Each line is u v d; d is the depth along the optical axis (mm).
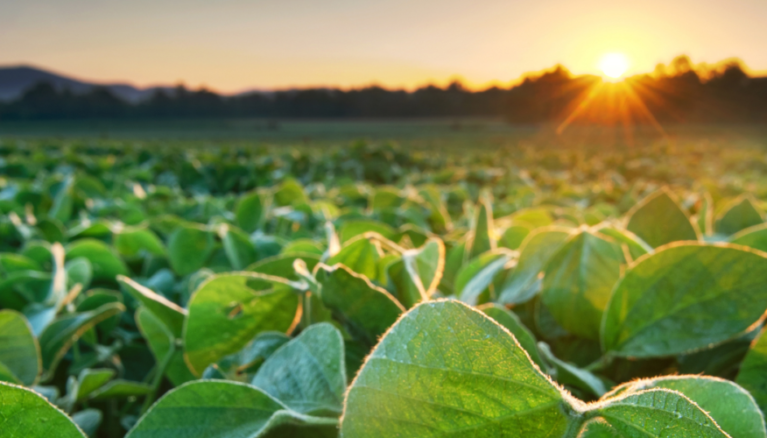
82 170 2242
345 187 1460
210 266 769
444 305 200
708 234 755
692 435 170
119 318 641
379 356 205
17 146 3617
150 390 449
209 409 267
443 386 196
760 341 328
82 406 501
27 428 221
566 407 188
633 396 184
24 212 1181
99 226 934
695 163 3287
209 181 2334
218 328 389
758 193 1410
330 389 275
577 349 425
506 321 346
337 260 404
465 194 1491
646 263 359
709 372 386
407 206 1031
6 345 406
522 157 4230
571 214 822
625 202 1269
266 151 4211
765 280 335
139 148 3865
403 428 199
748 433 240
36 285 604
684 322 348
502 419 192
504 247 627
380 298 326
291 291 383
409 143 11875
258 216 1005
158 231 976
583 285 412
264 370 302
